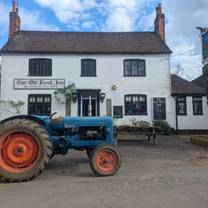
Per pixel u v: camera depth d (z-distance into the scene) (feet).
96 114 81.00
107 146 28.09
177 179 25.73
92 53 82.38
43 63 81.46
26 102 80.12
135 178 26.35
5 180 25.49
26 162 25.86
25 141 26.14
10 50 80.23
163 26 89.04
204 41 53.47
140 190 22.08
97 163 27.71
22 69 80.74
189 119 82.43
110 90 82.02
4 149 25.88
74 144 29.58
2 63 80.59
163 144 55.01
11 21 85.51
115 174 28.12
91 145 29.81
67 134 29.89
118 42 86.43
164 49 84.02
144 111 82.12
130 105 82.02
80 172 29.60
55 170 30.63
